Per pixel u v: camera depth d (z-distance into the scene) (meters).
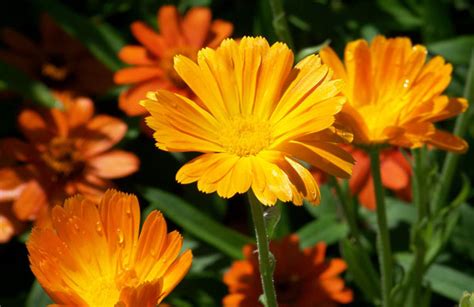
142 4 0.80
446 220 0.61
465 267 0.68
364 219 0.70
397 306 0.59
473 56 0.62
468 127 0.72
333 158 0.46
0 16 0.82
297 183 0.46
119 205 0.45
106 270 0.45
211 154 0.47
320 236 0.69
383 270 0.56
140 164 0.74
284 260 0.66
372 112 0.52
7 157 0.69
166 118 0.46
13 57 0.77
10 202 0.67
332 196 0.70
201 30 0.72
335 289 0.65
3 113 0.77
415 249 0.58
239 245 0.67
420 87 0.52
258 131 0.47
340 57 0.75
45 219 0.67
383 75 0.53
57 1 0.75
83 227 0.45
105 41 0.75
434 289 0.66
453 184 0.71
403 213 0.69
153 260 0.45
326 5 0.76
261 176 0.46
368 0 0.78
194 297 0.68
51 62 0.77
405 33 0.80
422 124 0.52
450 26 0.75
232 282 0.65
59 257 0.45
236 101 0.48
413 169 0.59
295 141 0.47
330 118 0.46
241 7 0.79
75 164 0.68
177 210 0.67
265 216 0.48
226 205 0.71
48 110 0.71
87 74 0.77
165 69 0.70
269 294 0.47
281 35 0.61
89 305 0.45
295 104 0.47
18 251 0.73
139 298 0.43
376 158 0.53
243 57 0.48
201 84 0.48
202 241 0.70
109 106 0.79
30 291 0.70
